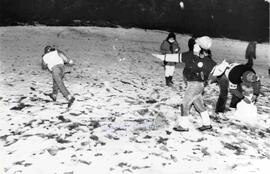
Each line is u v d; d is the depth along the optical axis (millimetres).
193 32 28719
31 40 19031
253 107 7496
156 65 14945
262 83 13250
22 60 13680
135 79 11430
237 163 5219
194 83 6047
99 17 26766
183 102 6168
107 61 14805
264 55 23672
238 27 30391
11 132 6086
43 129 6184
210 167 5004
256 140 6359
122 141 5711
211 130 6453
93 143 5594
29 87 9289
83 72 11867
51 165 4863
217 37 29344
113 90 9383
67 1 26031
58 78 7359
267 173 4922
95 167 4820
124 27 26812
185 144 5742
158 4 27984
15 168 4785
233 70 7180
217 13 29672
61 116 6746
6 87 9203
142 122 6684
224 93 7555
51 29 22875
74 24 25672
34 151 5305
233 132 6547
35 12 25078
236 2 30266
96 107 7582
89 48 18031
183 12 28531
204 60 5961
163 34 26188
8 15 24172
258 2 31219
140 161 5031
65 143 5590
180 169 4887
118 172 4691
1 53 15023
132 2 27391
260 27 30703
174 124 6664
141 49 19344
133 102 8172
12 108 7309
